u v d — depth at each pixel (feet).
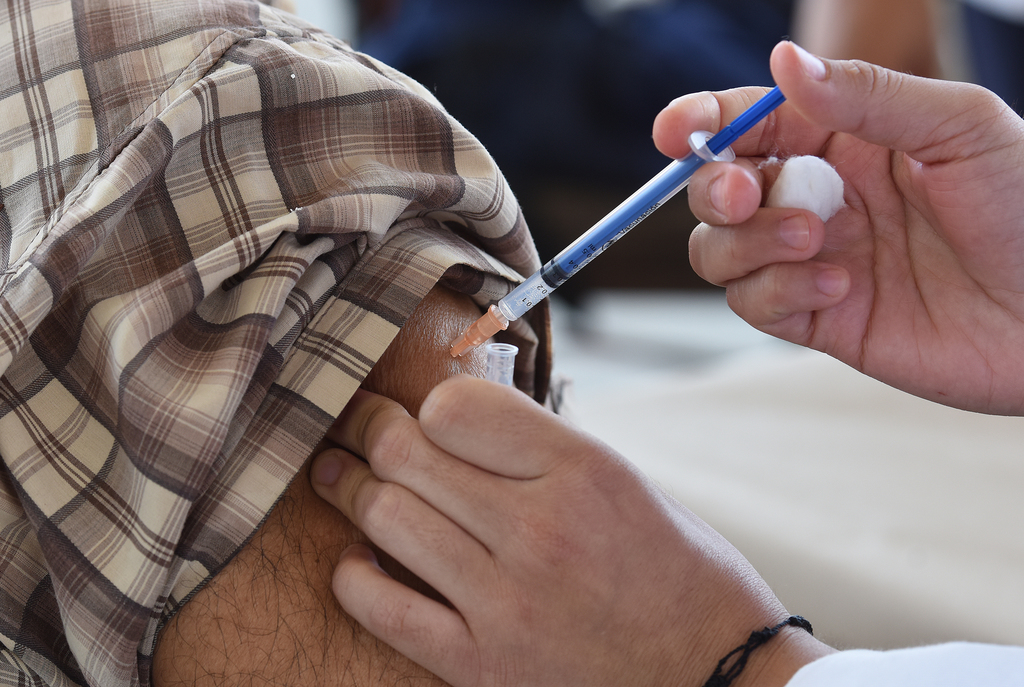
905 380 2.80
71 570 2.48
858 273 2.78
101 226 2.48
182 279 2.48
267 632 2.54
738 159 2.70
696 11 8.43
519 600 2.52
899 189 2.74
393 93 2.64
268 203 2.57
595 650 2.53
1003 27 6.19
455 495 2.52
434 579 2.53
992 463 3.44
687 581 2.54
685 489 3.33
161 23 2.60
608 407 4.12
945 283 2.75
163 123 2.52
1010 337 2.74
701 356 8.82
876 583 3.06
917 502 3.29
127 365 2.46
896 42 5.97
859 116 2.57
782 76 2.52
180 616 2.53
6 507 2.52
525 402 2.54
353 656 2.56
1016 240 2.66
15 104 2.58
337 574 2.55
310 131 2.60
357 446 2.60
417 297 2.59
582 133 8.06
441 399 2.52
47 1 2.61
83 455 2.51
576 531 2.52
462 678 2.54
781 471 3.42
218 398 2.46
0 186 2.57
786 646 2.53
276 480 2.53
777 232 2.59
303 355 2.56
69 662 2.54
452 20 7.93
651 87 7.93
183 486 2.45
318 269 2.56
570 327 9.48
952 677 2.42
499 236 2.73
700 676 2.53
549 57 7.88
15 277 2.46
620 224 2.61
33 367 2.51
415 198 2.61
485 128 8.09
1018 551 3.12
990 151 2.62
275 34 2.65
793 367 4.42
